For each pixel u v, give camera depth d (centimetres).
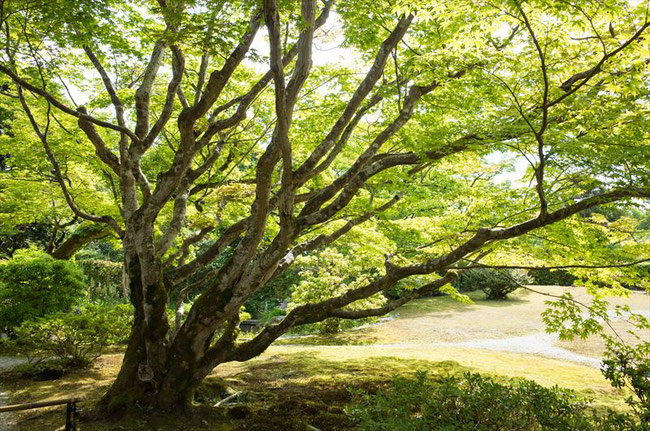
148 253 535
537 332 1324
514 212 641
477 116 607
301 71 438
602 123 457
